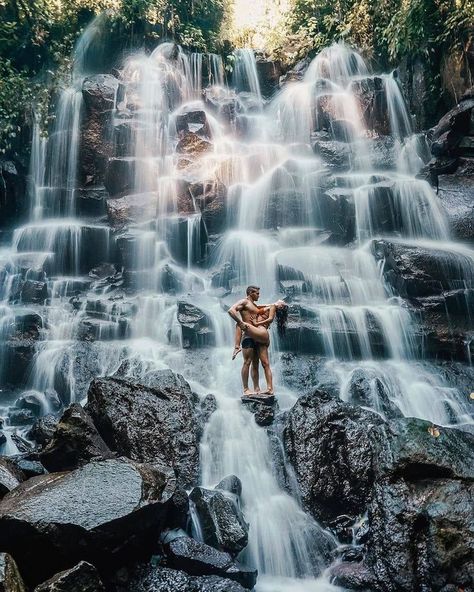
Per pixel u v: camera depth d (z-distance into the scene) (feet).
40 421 31.35
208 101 66.74
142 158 56.85
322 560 25.07
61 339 40.27
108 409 28.04
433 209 49.75
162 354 38.32
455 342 40.04
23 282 45.78
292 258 47.21
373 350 39.65
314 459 27.43
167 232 50.21
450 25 60.03
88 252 50.88
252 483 27.68
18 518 20.27
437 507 22.77
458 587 21.08
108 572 21.54
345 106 63.93
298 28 77.15
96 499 21.49
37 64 66.33
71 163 58.75
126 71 65.72
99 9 69.10
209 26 77.46
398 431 25.98
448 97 62.13
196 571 22.16
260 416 30.25
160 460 27.07
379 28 69.77
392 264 44.06
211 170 54.85
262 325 32.48
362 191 51.26
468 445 25.89
